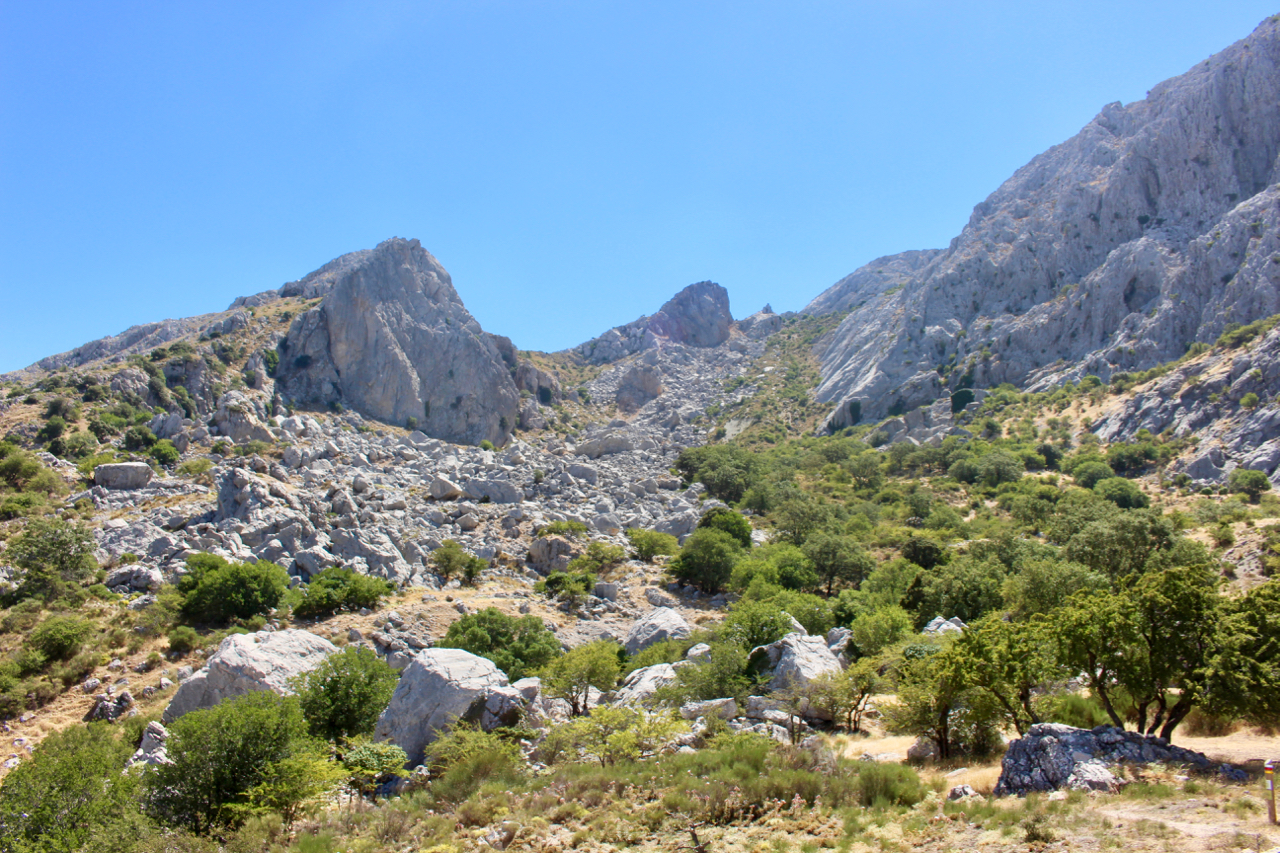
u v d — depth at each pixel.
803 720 35.38
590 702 40.78
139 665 47.06
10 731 40.06
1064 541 76.38
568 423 199.50
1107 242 166.38
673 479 120.88
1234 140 154.50
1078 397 136.88
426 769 27.61
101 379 123.50
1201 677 23.22
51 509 72.88
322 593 58.88
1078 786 20.20
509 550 80.12
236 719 25.25
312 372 161.75
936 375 172.00
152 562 62.66
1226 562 62.78
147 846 21.08
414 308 182.38
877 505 111.94
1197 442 106.38
